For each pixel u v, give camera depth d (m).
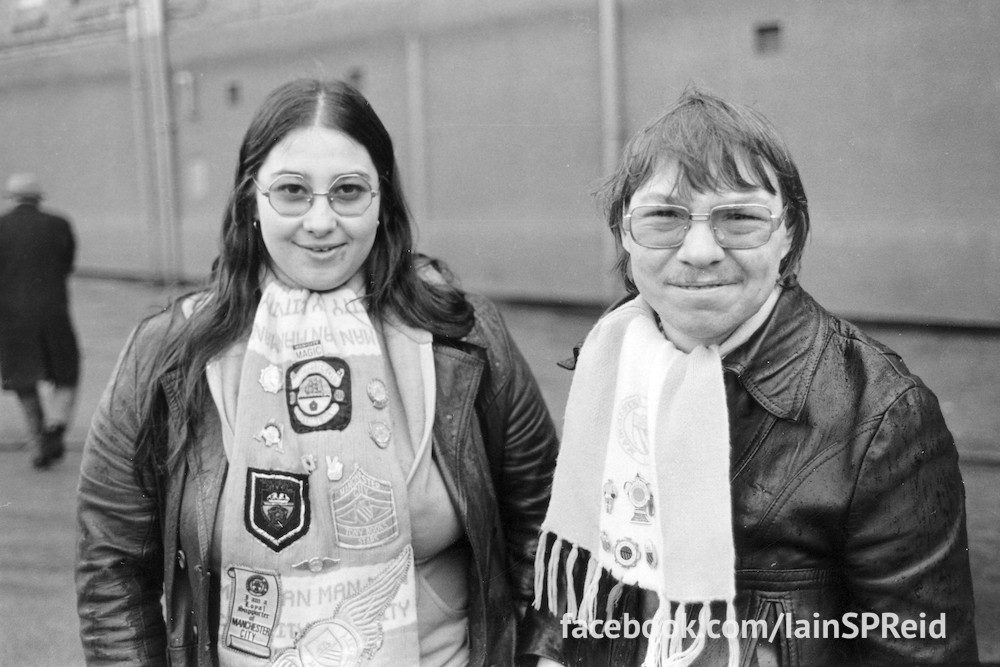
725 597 1.36
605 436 1.49
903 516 1.34
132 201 7.49
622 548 1.46
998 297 4.78
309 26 7.07
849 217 5.02
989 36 4.77
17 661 2.88
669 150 1.35
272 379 1.53
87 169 7.85
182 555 1.57
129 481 1.59
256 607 1.52
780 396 1.37
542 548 1.56
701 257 1.33
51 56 7.43
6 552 3.57
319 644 1.51
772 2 5.16
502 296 7.38
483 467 1.61
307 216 1.51
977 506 3.09
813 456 1.36
